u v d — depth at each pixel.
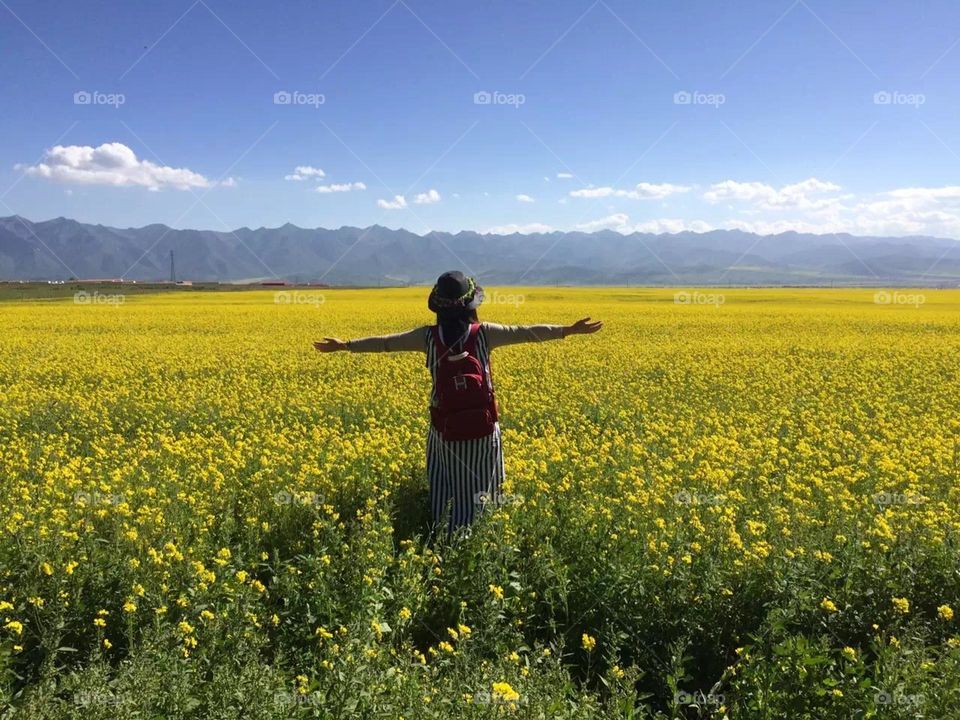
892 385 14.77
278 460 8.04
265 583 5.54
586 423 10.99
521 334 6.27
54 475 7.37
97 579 4.93
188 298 56.50
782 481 7.98
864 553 5.44
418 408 11.80
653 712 4.41
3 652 4.12
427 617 5.11
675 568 5.08
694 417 11.68
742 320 31.58
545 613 5.16
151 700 3.65
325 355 19.02
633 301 48.69
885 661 3.91
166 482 7.16
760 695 3.92
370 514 5.92
